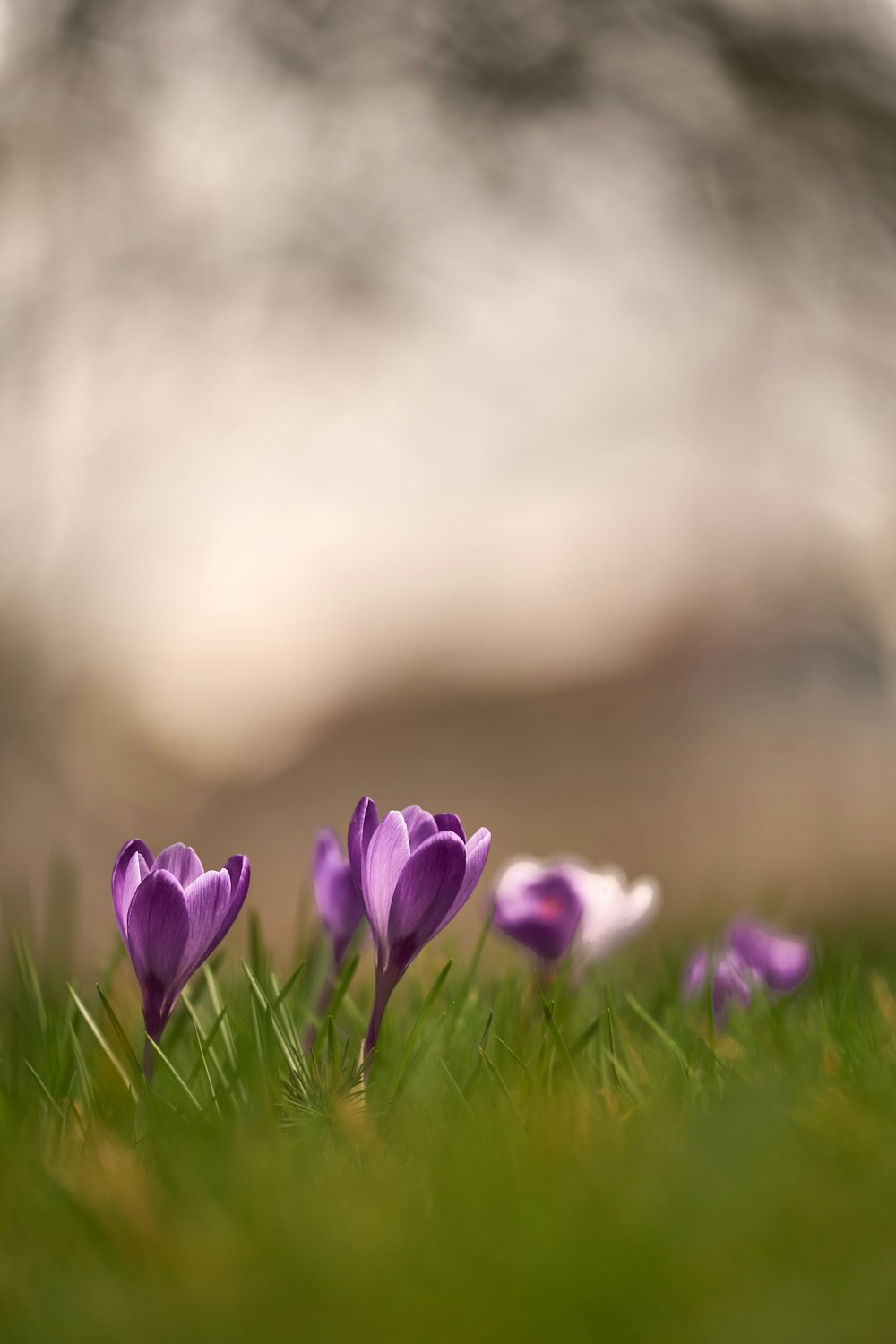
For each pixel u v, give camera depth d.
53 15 2.36
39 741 3.30
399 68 2.45
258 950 0.94
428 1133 0.81
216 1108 0.84
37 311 2.60
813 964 1.07
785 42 2.39
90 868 3.49
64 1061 0.91
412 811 0.86
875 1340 0.72
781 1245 0.74
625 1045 0.90
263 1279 0.74
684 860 3.69
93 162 2.47
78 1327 0.73
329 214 2.56
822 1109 0.81
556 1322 0.72
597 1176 0.77
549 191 2.56
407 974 1.05
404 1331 0.73
